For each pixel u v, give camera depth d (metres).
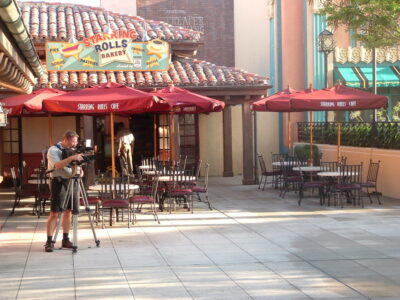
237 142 26.30
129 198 13.57
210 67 22.95
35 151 23.14
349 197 16.45
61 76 21.27
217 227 12.84
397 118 22.67
